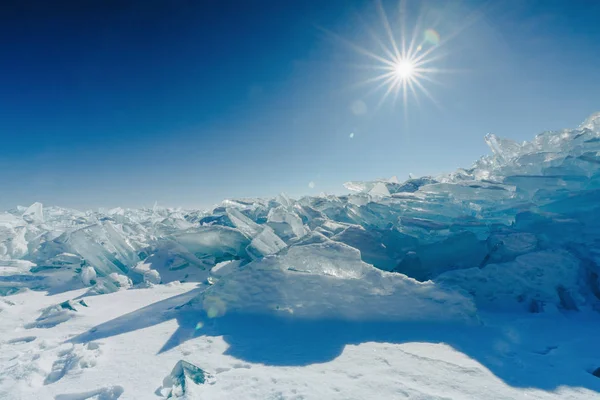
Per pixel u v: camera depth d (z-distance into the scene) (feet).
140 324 19.29
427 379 13.00
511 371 13.67
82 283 31.32
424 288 20.22
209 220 55.52
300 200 50.62
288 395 11.70
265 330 18.25
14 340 17.54
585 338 16.85
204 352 15.60
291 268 21.57
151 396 11.71
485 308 22.00
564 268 22.21
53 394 11.90
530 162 30.27
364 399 11.52
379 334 17.56
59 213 83.71
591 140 27.32
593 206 25.32
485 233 27.07
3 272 32.40
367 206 35.04
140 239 48.67
